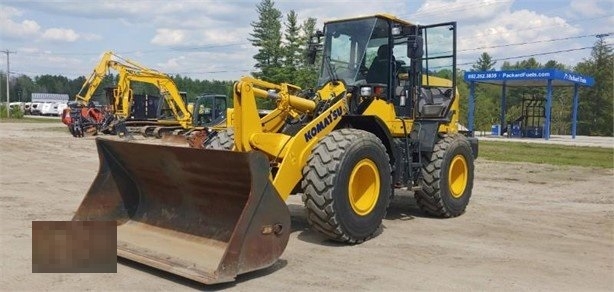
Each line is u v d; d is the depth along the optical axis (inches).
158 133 1035.9
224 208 210.7
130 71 1072.8
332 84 256.8
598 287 185.9
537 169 593.0
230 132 293.4
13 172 482.3
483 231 270.7
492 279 191.9
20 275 186.1
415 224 286.2
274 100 242.7
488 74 1392.7
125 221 235.1
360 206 237.0
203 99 999.6
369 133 242.2
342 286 180.9
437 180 295.1
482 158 735.1
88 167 532.1
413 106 297.3
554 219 305.1
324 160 221.3
